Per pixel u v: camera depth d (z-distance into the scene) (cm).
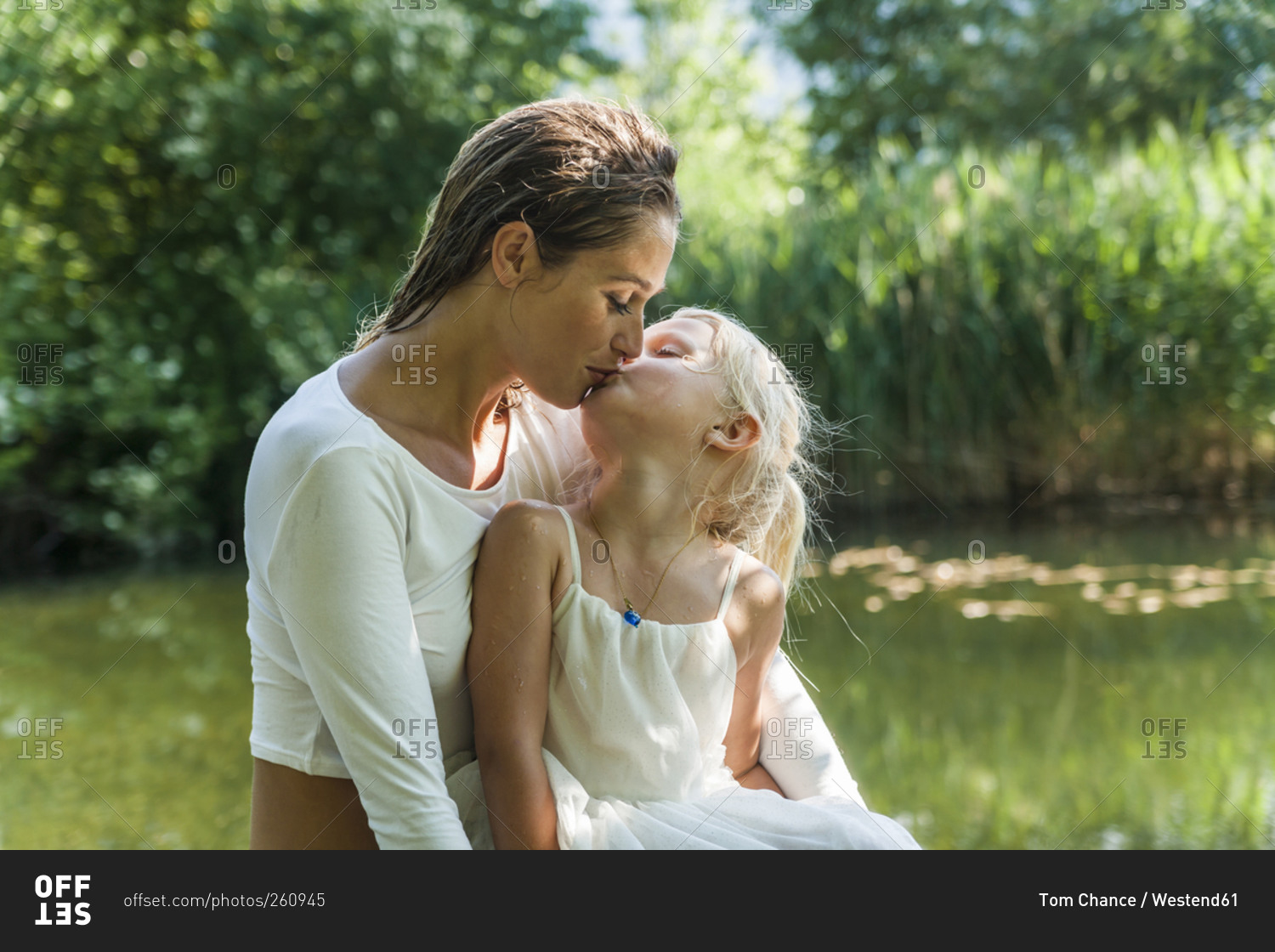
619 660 96
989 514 505
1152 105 762
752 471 105
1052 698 254
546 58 740
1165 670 272
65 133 598
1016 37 844
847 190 576
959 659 286
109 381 555
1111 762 215
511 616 94
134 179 623
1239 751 219
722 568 104
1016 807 196
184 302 604
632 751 96
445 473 96
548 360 96
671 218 97
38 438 547
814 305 513
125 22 628
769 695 113
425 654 94
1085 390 508
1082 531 455
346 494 88
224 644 342
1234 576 362
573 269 93
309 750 92
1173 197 527
